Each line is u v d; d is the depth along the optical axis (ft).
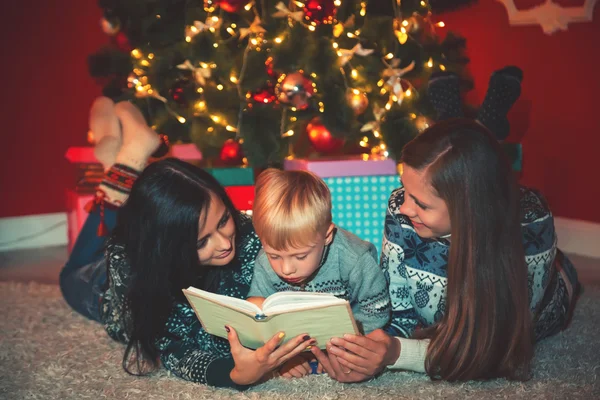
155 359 6.32
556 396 5.53
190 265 5.71
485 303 5.49
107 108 8.88
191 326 6.26
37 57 13.19
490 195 5.30
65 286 8.11
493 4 12.35
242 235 6.37
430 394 5.63
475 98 12.82
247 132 9.47
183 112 10.33
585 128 11.22
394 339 5.74
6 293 9.50
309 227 5.22
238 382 5.70
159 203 5.51
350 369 5.62
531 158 12.13
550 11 11.43
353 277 5.79
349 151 11.32
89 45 13.62
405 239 5.98
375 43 9.41
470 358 5.64
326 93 9.28
